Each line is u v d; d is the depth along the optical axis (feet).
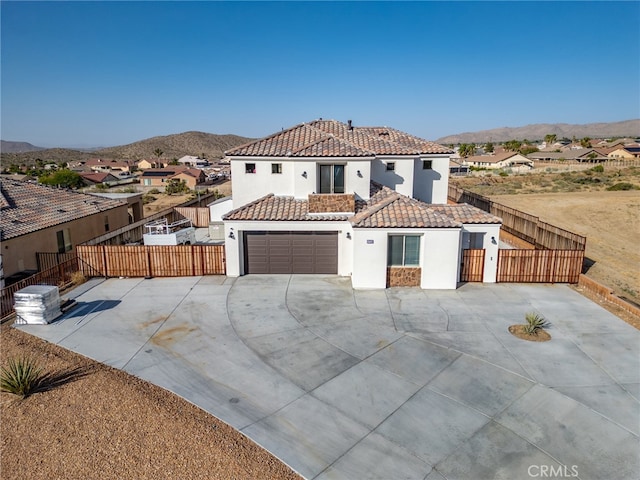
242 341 47.73
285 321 53.06
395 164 83.76
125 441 30.27
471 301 59.47
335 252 71.05
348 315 54.80
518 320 53.06
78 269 70.08
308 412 34.73
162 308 57.31
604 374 40.55
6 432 31.22
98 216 101.04
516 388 38.24
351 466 28.76
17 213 81.20
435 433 32.27
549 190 187.32
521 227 93.91
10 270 72.08
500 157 380.58
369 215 65.41
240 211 70.64
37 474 27.17
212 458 28.81
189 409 34.60
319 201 69.56
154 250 70.13
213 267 71.20
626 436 31.94
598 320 52.95
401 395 37.29
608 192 173.27
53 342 46.85
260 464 28.55
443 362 42.93
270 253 71.36
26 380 36.01
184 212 123.24
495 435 32.07
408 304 58.49
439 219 64.03
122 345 46.42
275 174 76.13
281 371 41.29
